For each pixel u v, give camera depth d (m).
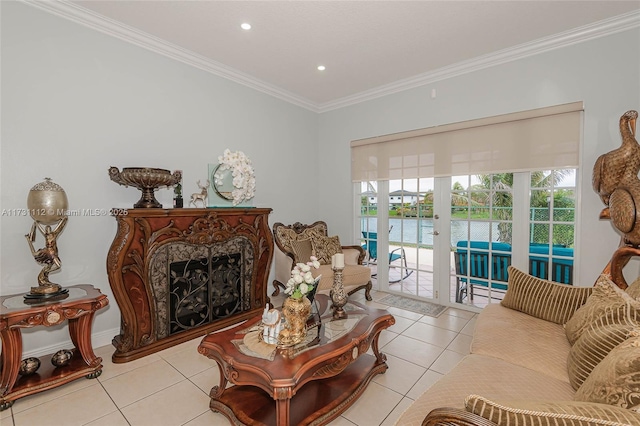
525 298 2.26
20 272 2.31
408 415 1.25
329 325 2.08
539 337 1.87
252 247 3.38
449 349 2.65
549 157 3.00
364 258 4.40
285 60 3.35
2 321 1.84
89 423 1.76
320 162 4.87
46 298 2.10
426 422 0.97
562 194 3.02
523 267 3.25
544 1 2.37
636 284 1.83
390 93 4.07
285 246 3.95
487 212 3.48
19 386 1.94
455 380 1.46
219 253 3.06
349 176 4.57
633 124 2.28
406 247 4.14
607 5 2.42
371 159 4.31
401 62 3.40
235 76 3.65
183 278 2.78
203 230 2.90
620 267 2.32
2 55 2.20
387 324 2.24
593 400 1.08
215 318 3.06
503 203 3.37
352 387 1.97
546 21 2.64
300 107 4.58
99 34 2.64
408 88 3.90
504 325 2.04
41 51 2.36
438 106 3.66
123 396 2.01
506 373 1.53
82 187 2.57
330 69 3.59
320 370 1.71
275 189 4.25
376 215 4.42
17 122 2.27
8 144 2.23
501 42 2.99
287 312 1.91
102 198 2.68
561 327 2.02
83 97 2.56
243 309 3.31
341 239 4.70
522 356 1.67
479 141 3.40
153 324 2.59
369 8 2.45
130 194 2.86
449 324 3.20
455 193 3.69
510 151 3.21
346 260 4.12
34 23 2.32
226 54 3.23
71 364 2.21
